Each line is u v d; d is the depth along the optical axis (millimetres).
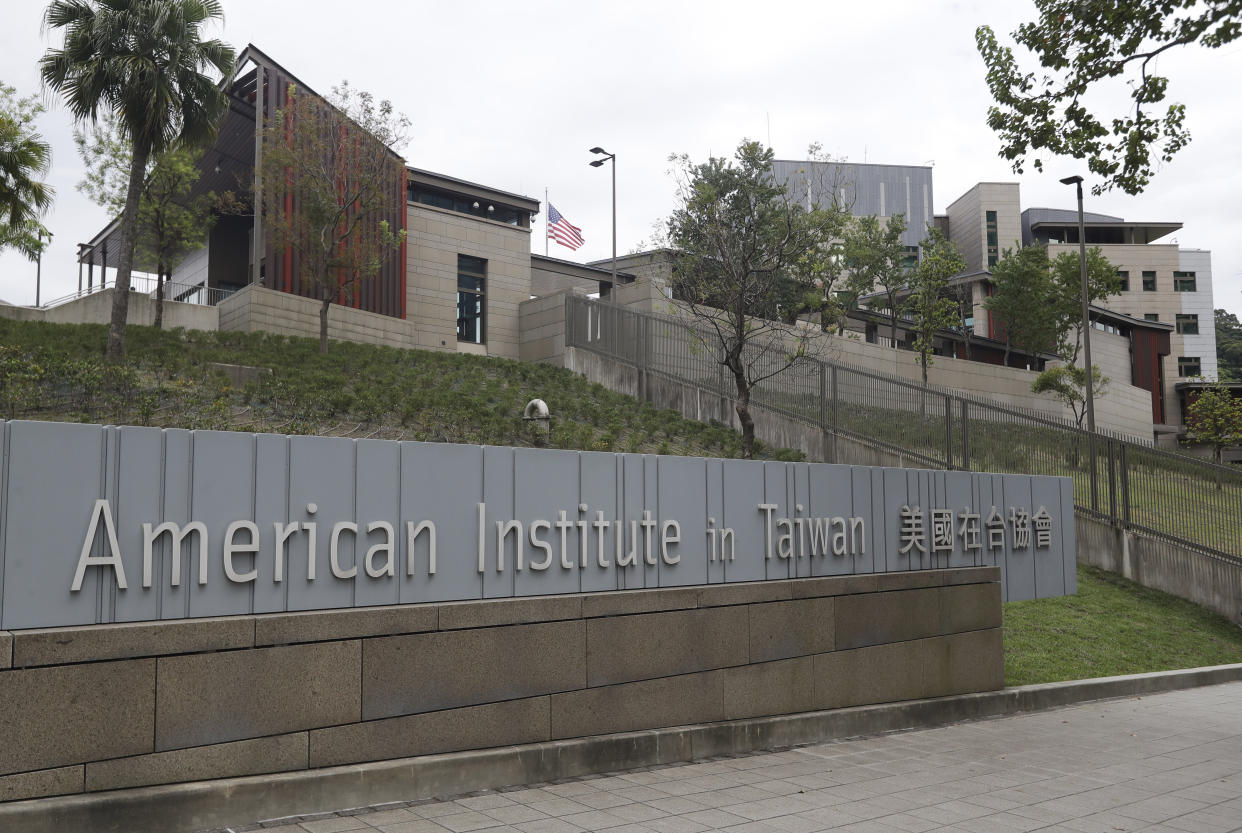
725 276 19625
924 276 39000
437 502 7137
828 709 9680
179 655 5656
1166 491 18328
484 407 20156
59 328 23125
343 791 6168
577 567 7996
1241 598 16984
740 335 18641
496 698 7195
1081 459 19406
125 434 5684
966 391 37375
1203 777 8461
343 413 17578
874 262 42781
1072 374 39750
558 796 6922
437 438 17016
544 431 18547
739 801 7059
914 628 10672
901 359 36531
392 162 29500
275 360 22734
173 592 5785
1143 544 18344
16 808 4895
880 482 10945
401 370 24297
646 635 8250
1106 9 10633
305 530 6414
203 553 5918
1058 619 15633
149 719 5500
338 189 28547
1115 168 11328
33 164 20828
